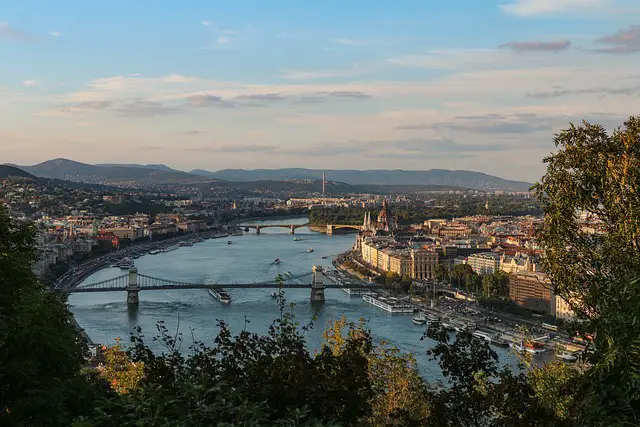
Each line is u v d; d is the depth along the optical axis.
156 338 87.81
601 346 57.59
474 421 75.81
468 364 79.06
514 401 70.81
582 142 81.94
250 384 70.94
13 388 75.69
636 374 52.16
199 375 70.38
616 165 76.88
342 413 70.31
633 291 56.00
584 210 85.31
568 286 83.50
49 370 79.44
